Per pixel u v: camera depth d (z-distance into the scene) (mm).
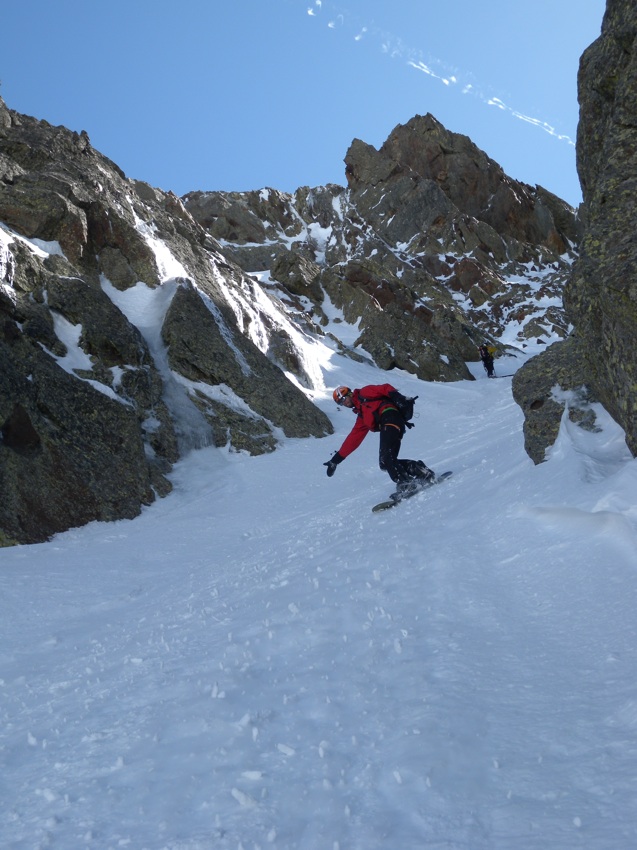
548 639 2777
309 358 18906
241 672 3076
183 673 3318
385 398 7344
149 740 2609
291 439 14375
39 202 15656
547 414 5770
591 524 3764
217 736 2512
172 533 9227
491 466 6734
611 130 5359
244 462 12859
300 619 3656
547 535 3924
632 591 2924
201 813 2004
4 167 16359
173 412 13266
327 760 2170
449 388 20188
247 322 17750
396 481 7074
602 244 4863
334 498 9422
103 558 8000
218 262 19781
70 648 4746
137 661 3764
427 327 24594
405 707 2412
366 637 3205
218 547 8023
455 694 2439
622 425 5004
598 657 2512
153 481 11445
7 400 10250
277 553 6293
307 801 1966
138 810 2094
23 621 5801
